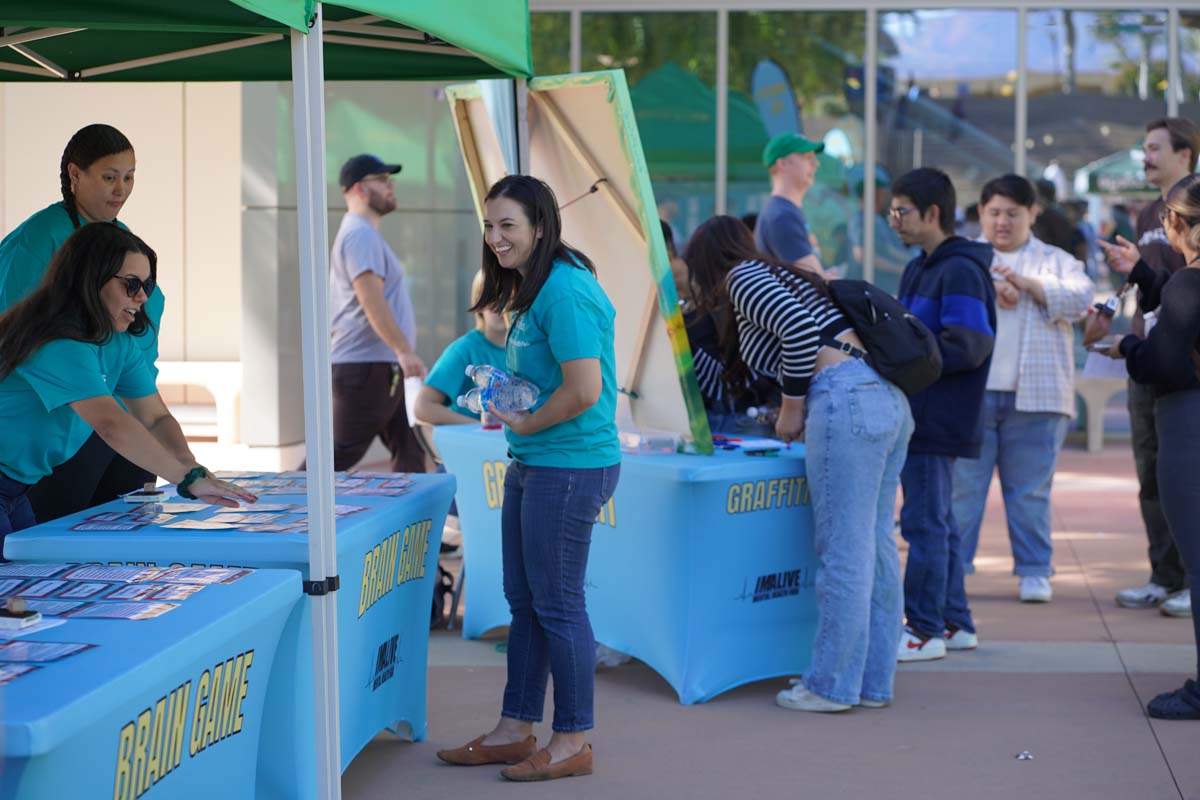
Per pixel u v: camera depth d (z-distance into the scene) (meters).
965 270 6.11
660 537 5.65
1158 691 5.92
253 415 11.35
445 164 13.63
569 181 5.98
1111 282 14.04
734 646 5.76
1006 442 7.68
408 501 4.71
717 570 5.61
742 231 5.97
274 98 11.10
